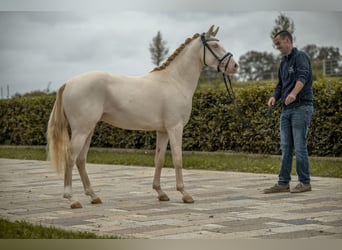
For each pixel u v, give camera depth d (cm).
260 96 1392
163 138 798
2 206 763
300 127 836
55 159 741
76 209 733
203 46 793
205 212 695
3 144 2098
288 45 834
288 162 849
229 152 1469
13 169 1267
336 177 1011
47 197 845
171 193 868
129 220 650
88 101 727
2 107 2077
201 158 1353
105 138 1753
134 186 954
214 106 1488
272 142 1380
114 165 1325
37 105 1958
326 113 1273
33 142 1984
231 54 797
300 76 821
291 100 819
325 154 1288
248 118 1421
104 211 714
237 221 634
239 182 979
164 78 779
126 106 746
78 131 730
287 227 598
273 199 788
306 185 851
